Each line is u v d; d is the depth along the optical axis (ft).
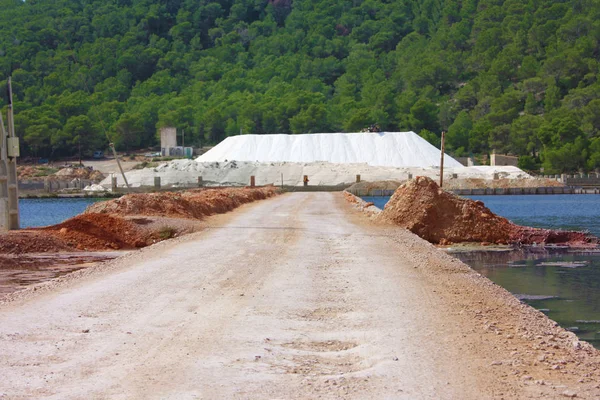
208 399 27.04
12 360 32.42
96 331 37.86
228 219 117.08
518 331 39.06
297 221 112.37
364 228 100.63
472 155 563.48
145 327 38.73
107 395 27.43
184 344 35.12
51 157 592.60
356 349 34.71
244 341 35.88
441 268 62.39
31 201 323.37
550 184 386.32
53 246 89.30
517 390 28.43
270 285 51.75
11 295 48.85
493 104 609.83
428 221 112.37
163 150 563.89
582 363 32.99
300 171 397.39
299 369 31.27
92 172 446.60
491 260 95.66
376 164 450.30
